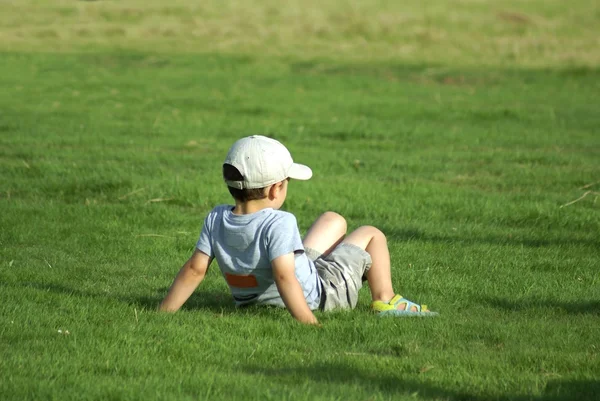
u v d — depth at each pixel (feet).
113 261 65.98
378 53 240.73
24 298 52.65
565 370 41.78
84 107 155.33
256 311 50.78
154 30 269.85
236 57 231.09
